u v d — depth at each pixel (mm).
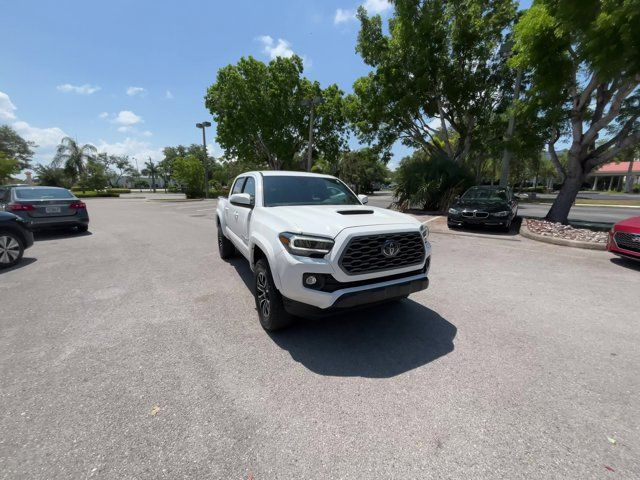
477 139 17984
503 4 15492
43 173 45438
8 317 3820
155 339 3328
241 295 4625
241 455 1924
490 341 3336
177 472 1803
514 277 5523
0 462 1850
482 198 11289
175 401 2391
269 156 33344
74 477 1760
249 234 4246
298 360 2969
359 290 2955
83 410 2281
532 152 11914
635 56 6641
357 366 2877
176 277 5445
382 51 17781
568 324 3727
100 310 4055
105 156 70562
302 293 2908
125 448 1963
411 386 2596
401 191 16938
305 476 1786
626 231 6031
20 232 6156
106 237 9375
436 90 17359
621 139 10391
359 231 2969
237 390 2527
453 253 7320
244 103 28047
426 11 15758
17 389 2502
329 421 2207
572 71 9094
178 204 25672
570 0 7168
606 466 1855
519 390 2545
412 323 3746
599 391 2535
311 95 29781
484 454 1942
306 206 4059
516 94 13602
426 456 1927
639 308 4199
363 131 21031
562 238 8359
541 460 1900
